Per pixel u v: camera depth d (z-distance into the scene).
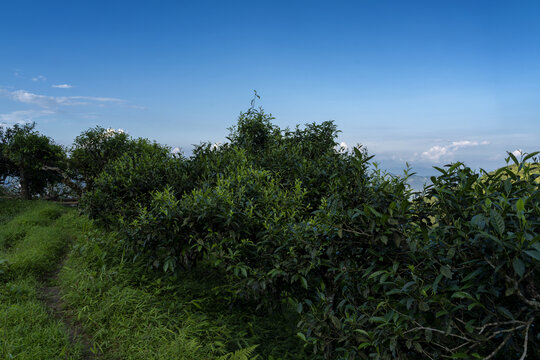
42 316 4.06
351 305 2.94
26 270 5.52
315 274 3.62
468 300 2.34
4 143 14.90
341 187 3.18
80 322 4.17
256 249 4.34
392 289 2.51
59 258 6.50
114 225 6.62
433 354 2.32
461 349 2.31
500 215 2.05
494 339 2.38
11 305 4.23
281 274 3.63
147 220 4.85
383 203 2.81
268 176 5.31
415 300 2.35
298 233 3.52
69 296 4.66
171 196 4.86
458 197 2.49
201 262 6.35
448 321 2.22
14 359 3.16
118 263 5.71
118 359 3.50
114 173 7.09
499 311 2.16
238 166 5.93
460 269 2.37
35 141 14.21
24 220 9.18
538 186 2.40
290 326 4.59
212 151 6.66
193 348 3.48
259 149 7.69
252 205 4.41
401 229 2.69
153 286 5.13
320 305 3.42
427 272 2.50
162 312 4.36
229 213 4.17
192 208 4.43
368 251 2.85
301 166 6.12
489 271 2.21
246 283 4.18
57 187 15.84
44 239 7.27
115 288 4.68
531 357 2.30
